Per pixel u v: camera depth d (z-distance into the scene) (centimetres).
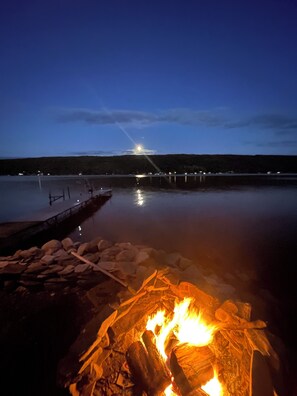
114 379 268
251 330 251
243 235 1034
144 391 254
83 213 1725
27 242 1020
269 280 586
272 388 221
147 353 257
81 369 249
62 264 541
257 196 2527
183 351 256
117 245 598
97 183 5131
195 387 234
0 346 355
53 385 290
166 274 308
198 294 282
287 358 296
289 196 2517
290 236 1011
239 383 248
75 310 433
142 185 4422
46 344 357
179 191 3200
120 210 1798
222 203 2058
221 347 273
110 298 445
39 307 447
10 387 291
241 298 429
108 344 273
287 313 436
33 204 2338
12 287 510
